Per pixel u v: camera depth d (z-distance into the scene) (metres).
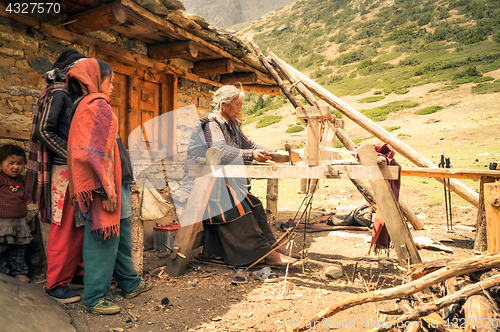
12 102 3.16
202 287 2.67
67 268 2.34
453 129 19.09
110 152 2.04
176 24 4.09
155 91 5.29
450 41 66.06
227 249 2.98
